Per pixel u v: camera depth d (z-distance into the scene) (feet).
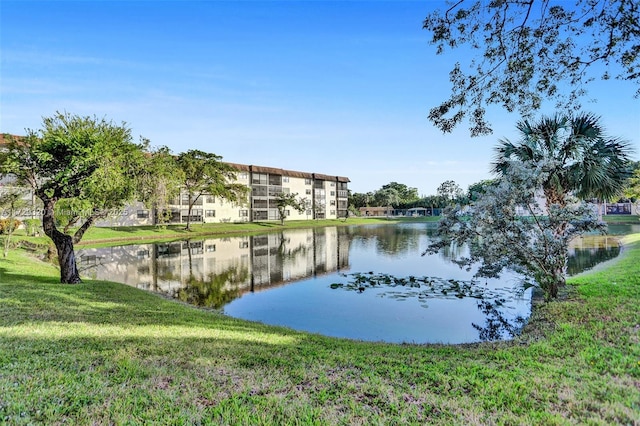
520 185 29.27
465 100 23.97
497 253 29.99
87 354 16.93
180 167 131.75
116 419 11.10
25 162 35.60
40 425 10.69
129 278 53.47
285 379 15.03
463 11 21.27
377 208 343.46
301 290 44.62
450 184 322.96
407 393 13.60
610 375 14.40
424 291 43.06
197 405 12.28
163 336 21.21
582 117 36.04
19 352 16.74
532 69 22.04
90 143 35.63
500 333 28.09
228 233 148.97
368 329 29.45
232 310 35.65
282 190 229.66
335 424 11.14
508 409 11.98
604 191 36.88
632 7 19.03
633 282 31.78
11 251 62.69
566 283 35.53
